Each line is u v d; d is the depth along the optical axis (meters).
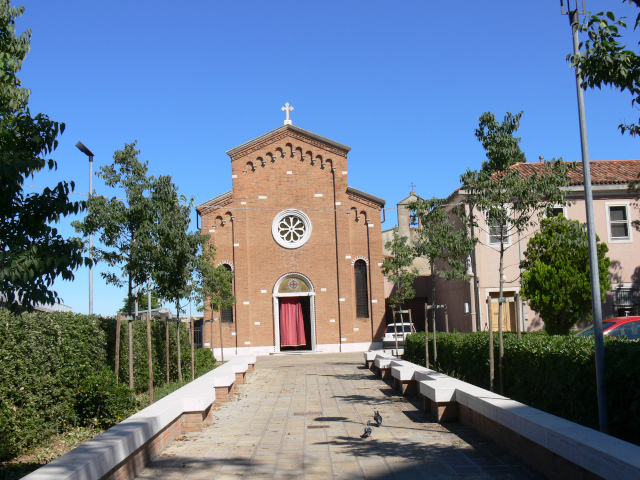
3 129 7.05
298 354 36.97
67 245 6.64
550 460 7.04
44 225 6.82
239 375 19.88
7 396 9.48
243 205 38.03
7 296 6.54
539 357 10.06
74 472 5.73
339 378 20.95
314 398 15.62
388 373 19.97
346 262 38.16
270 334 37.28
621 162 30.12
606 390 7.74
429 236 17.09
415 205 16.95
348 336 37.59
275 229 38.12
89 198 14.01
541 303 21.23
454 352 16.09
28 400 9.89
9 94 7.53
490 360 12.21
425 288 43.66
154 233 14.52
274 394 16.80
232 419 12.53
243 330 36.84
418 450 9.03
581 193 27.52
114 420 11.59
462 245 16.22
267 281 37.78
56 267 6.54
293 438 10.31
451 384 11.70
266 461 8.64
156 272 14.90
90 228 13.99
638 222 23.31
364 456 8.79
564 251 21.20
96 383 11.66
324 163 38.91
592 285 8.09
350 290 37.97
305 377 21.72
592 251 8.22
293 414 13.02
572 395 8.86
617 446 5.81
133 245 13.97
